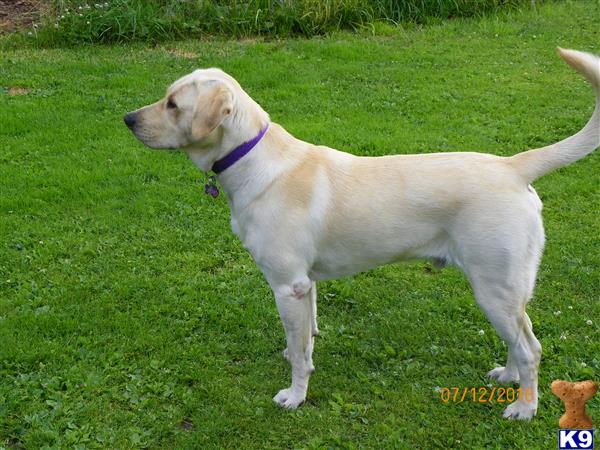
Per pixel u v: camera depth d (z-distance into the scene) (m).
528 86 3.83
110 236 2.54
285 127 3.30
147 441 1.77
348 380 1.95
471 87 3.83
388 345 2.05
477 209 1.69
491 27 4.82
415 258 1.79
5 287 2.28
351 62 4.21
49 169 2.94
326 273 1.83
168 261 2.41
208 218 2.65
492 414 1.84
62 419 1.81
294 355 1.84
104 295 2.24
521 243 1.69
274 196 1.74
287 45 4.49
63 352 2.02
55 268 2.37
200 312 2.18
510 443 1.75
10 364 1.96
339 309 2.22
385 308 2.21
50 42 4.47
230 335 2.11
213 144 1.75
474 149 3.07
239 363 2.02
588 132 1.70
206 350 2.04
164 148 1.81
